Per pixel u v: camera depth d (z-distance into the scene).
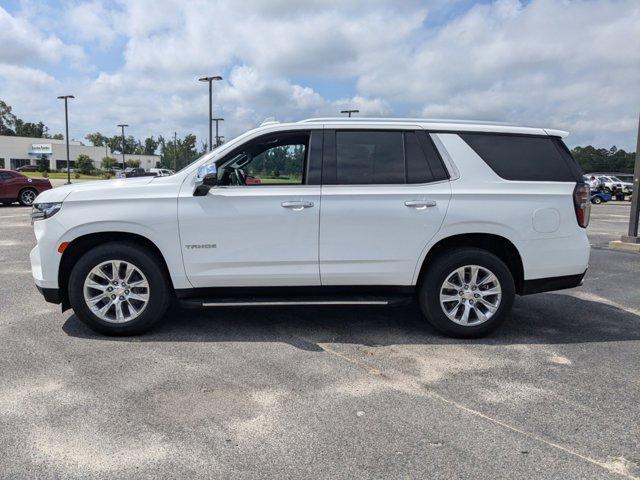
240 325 5.16
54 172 82.44
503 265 4.73
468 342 4.76
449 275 4.75
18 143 89.94
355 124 4.80
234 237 4.63
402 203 4.66
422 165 4.76
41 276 4.64
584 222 4.89
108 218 4.55
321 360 4.25
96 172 82.62
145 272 4.65
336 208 4.64
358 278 4.76
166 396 3.54
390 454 2.86
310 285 4.78
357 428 3.14
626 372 4.06
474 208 4.69
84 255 4.63
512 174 4.80
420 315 5.61
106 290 4.68
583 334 5.03
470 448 2.93
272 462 2.77
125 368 4.02
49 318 5.31
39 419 3.20
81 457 2.80
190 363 4.14
